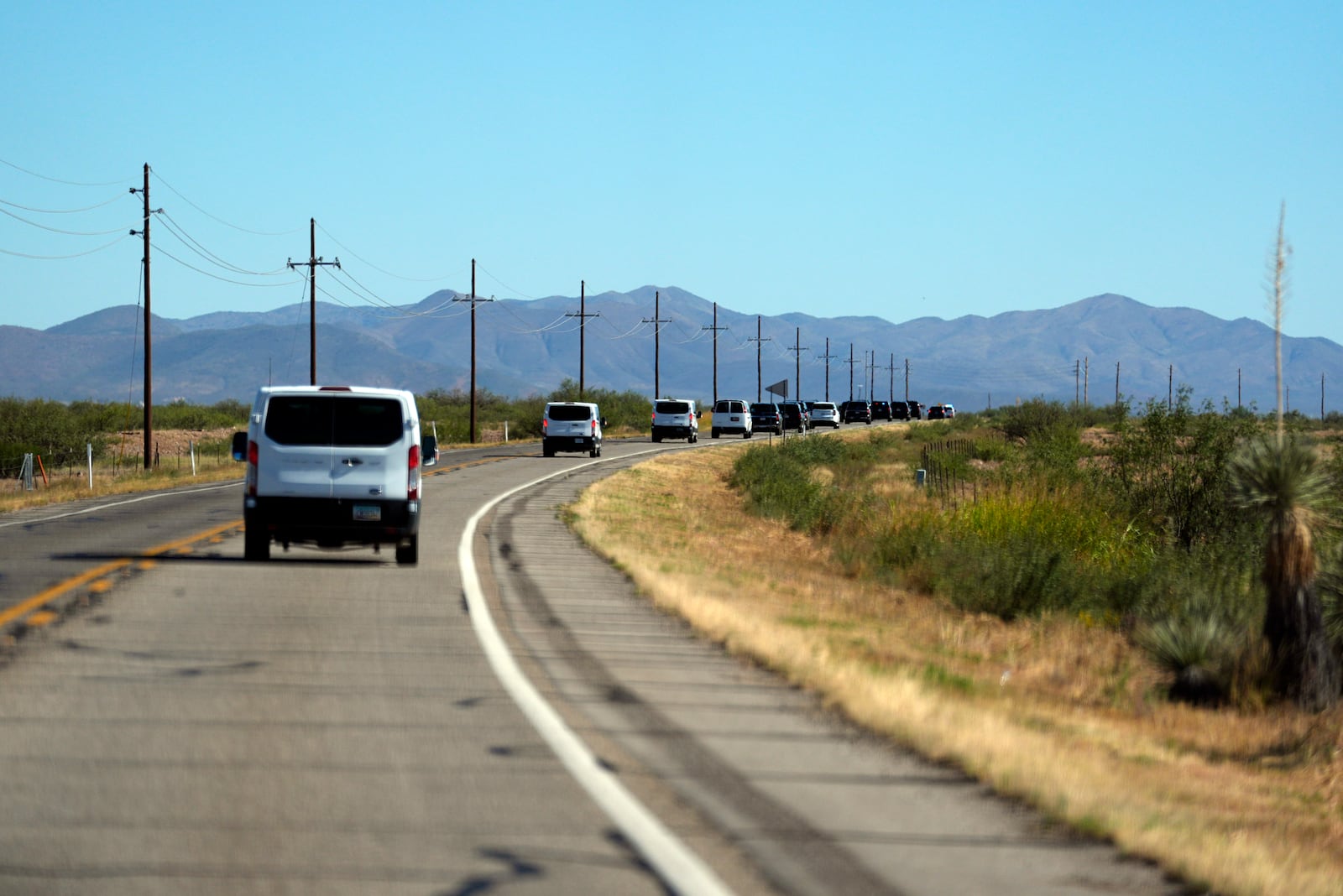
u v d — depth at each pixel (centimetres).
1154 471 11269
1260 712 5438
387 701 3691
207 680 3922
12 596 5662
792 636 5219
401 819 2553
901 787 2895
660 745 3225
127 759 2981
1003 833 2583
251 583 6262
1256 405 11169
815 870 2302
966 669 5506
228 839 2406
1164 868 2436
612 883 2203
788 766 3052
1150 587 8219
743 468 18662
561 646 4722
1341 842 3403
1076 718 4759
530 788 2798
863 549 10369
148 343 19588
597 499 12738
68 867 2233
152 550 7788
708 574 7831
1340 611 6006
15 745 3103
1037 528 9994
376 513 6962
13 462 19325
